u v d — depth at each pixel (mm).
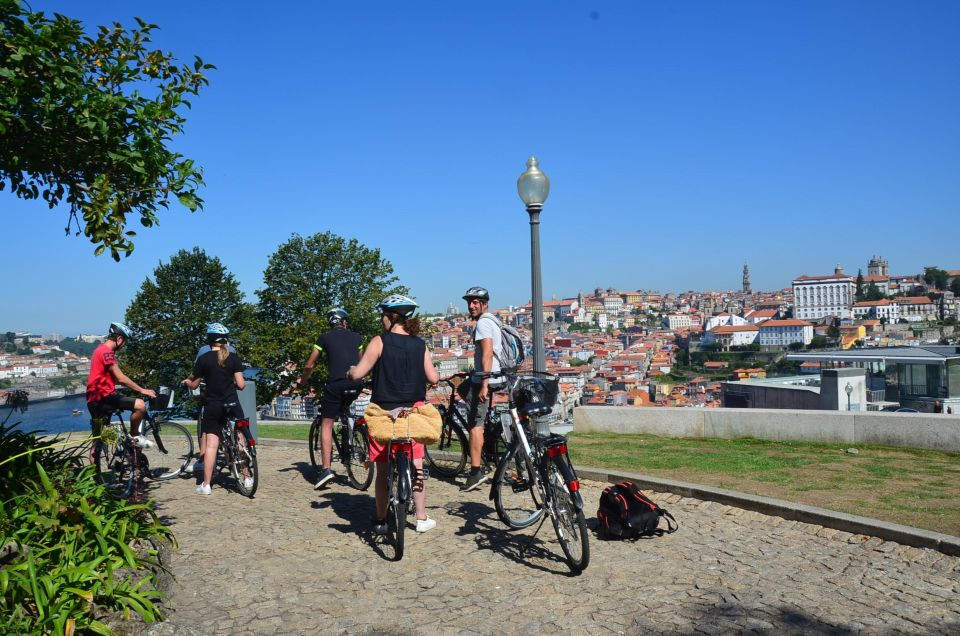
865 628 3895
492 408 7363
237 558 5457
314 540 5926
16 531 4367
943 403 25875
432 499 7238
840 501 6398
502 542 5695
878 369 28719
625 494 5809
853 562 4941
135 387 7590
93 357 7387
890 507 6145
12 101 4805
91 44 5633
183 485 8336
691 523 6078
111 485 7594
